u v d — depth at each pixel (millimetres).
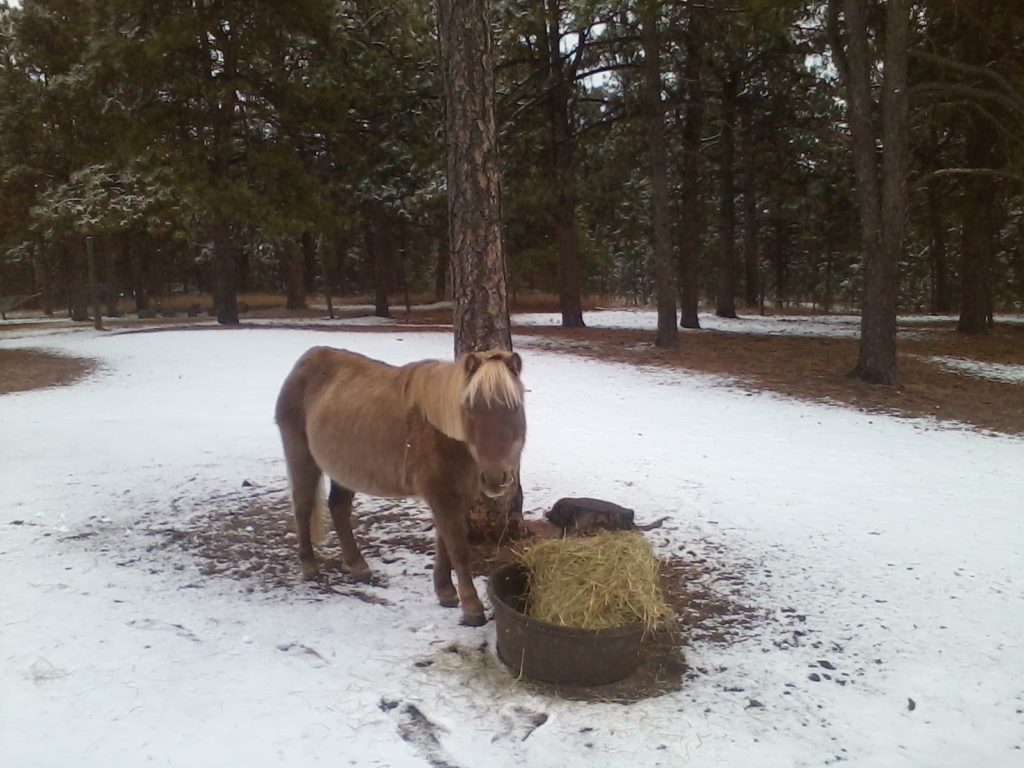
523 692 3617
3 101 25297
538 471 7785
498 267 5477
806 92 21812
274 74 21672
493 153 5422
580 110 23422
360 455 4406
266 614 4406
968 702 3613
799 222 28406
